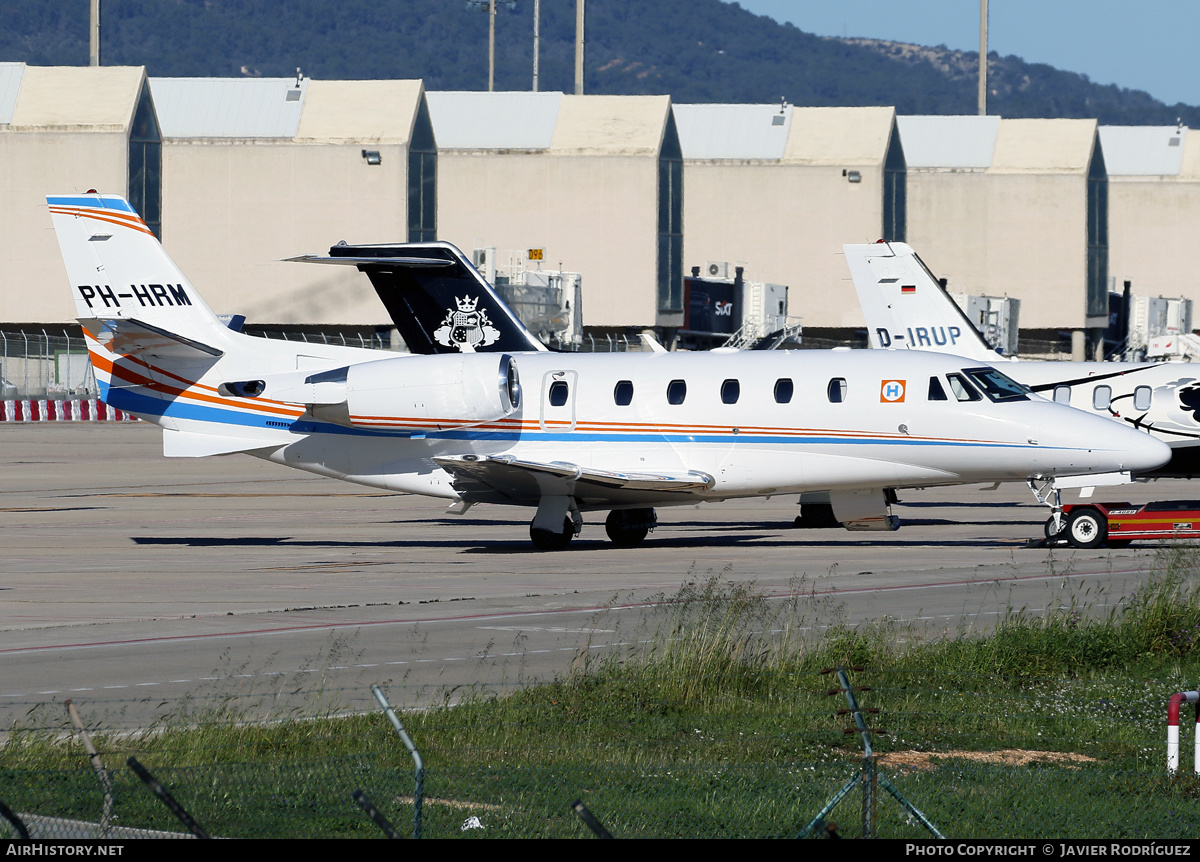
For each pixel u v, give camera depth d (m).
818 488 111.50
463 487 111.31
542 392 114.12
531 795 41.31
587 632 70.88
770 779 44.34
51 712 53.41
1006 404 106.94
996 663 63.03
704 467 111.50
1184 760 48.84
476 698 54.75
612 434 112.62
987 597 82.25
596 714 52.91
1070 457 104.94
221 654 65.44
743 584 86.88
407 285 129.75
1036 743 52.09
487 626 72.94
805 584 87.94
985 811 41.94
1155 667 65.62
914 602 80.38
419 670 61.59
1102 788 44.28
